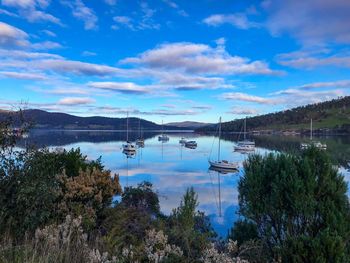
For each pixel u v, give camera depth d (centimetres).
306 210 547
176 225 703
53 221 620
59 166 800
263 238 591
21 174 629
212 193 3094
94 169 778
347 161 4959
